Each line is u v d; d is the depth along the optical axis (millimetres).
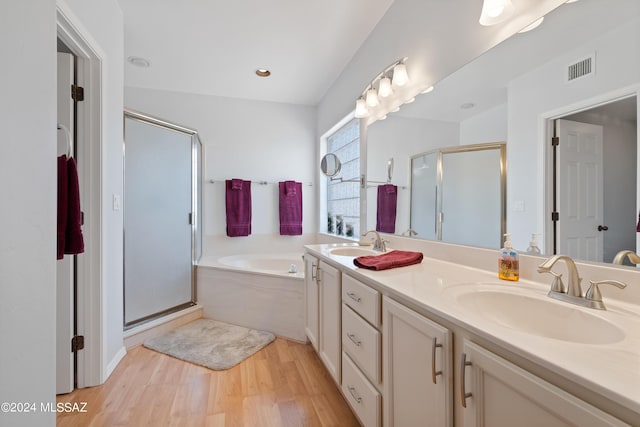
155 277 2477
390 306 1035
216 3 1900
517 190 1135
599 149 858
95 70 1615
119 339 1945
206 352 2096
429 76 1595
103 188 1656
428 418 859
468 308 926
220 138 3389
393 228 1948
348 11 1997
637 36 777
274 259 3273
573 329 794
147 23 2094
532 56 1062
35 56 641
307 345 2271
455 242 1452
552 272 921
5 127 548
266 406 1535
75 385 1654
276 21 2090
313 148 3709
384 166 2055
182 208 2752
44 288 667
